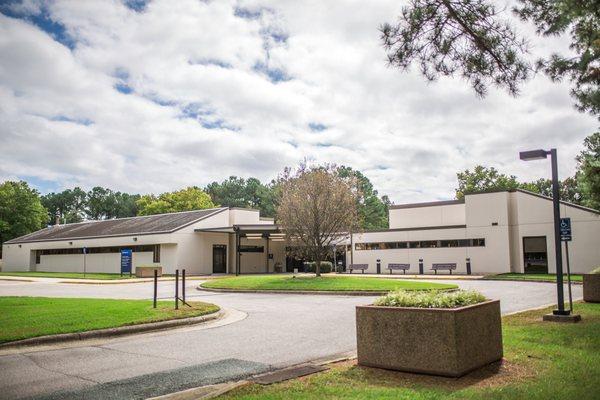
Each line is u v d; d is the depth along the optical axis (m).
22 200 75.44
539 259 35.38
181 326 12.50
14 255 59.09
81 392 6.69
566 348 8.60
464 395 5.87
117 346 9.96
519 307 15.99
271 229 40.81
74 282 32.78
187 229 42.25
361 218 33.59
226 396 6.15
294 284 24.05
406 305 7.36
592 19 12.07
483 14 9.59
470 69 10.05
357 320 7.62
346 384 6.57
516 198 36.69
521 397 5.74
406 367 7.11
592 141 25.70
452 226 39.00
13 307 14.38
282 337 10.90
